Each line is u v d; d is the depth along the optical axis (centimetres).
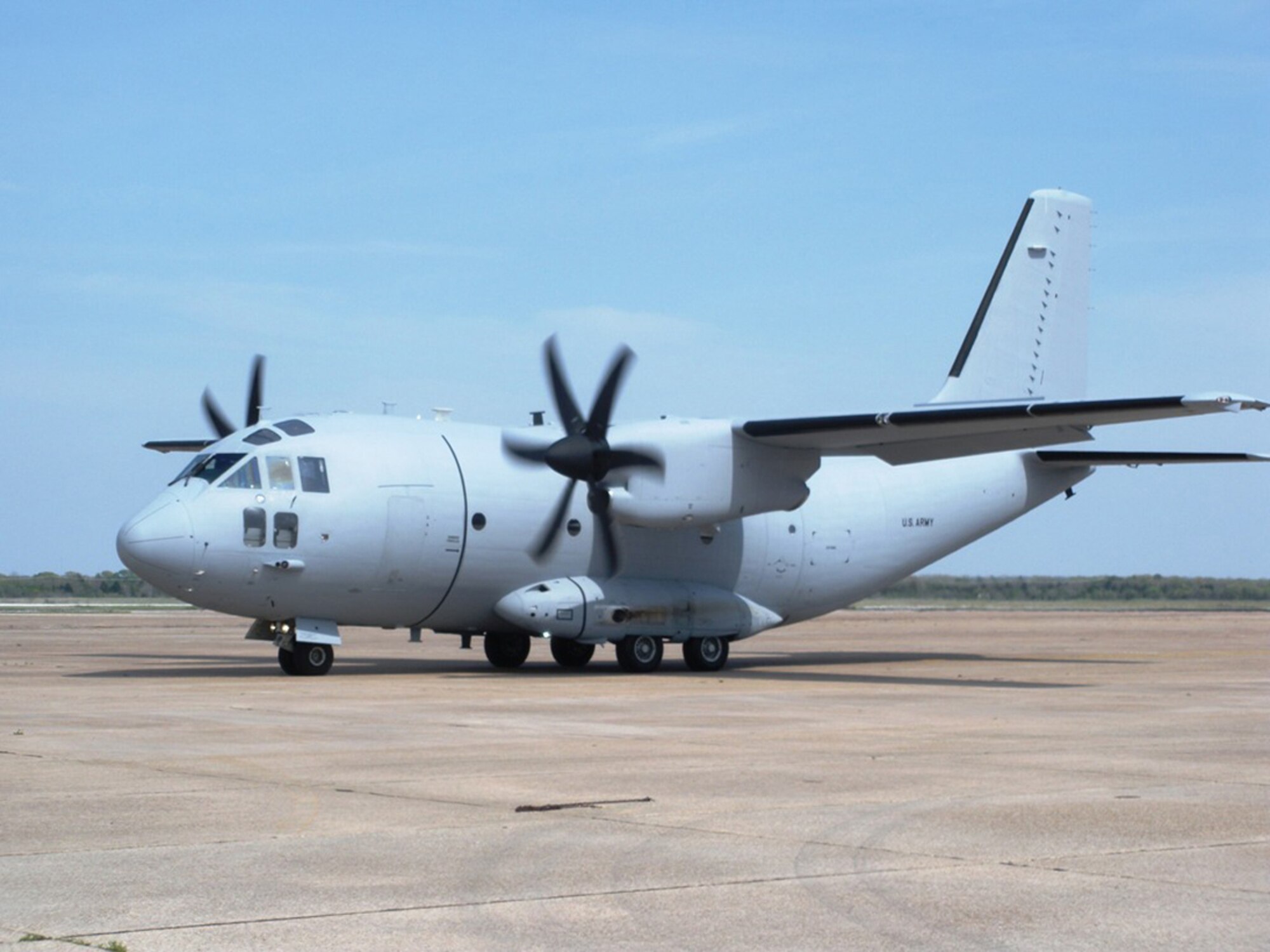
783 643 4019
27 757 1212
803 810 976
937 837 882
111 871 776
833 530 2841
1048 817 952
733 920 685
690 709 1733
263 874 772
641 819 938
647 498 2364
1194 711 1727
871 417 2275
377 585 2333
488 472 2431
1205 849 848
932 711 1723
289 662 2328
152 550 2153
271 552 2220
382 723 1523
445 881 760
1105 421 2167
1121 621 5934
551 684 2167
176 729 1438
